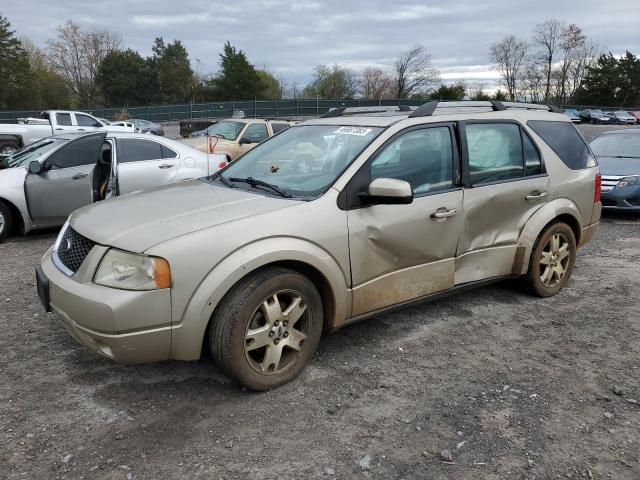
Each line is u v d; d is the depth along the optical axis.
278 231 3.21
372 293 3.71
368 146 3.72
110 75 70.56
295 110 51.41
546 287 4.97
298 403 3.21
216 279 3.01
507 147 4.55
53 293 3.18
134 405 3.18
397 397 3.29
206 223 3.13
